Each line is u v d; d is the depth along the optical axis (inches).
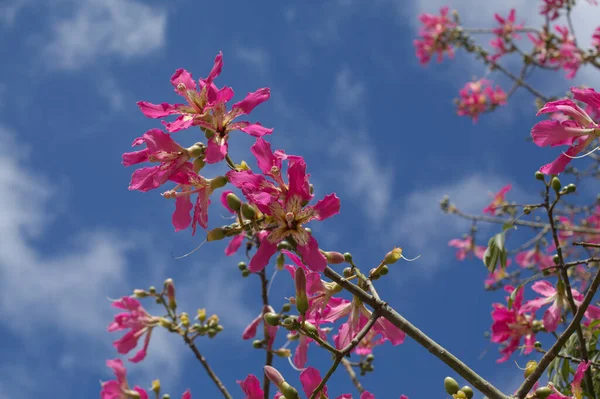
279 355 75.1
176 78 64.4
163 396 78.5
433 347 61.2
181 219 63.8
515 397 62.0
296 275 61.7
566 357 65.2
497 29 162.2
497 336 77.8
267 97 63.9
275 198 62.0
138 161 64.1
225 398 76.4
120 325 81.0
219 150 62.5
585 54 137.6
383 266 62.9
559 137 63.8
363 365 82.7
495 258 69.2
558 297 72.6
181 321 80.7
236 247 69.7
